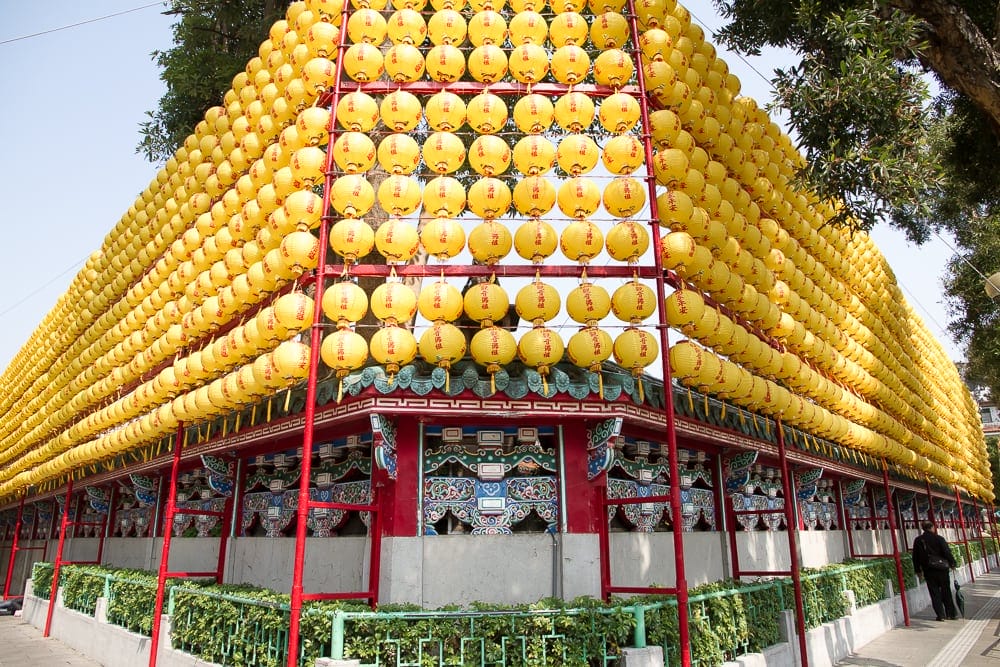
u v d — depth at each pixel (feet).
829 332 39.86
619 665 22.80
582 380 25.21
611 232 25.46
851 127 31.73
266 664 24.81
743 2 41.57
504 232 24.82
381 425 24.23
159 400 34.17
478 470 26.16
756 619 30.94
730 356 29.81
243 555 35.17
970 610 63.16
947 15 35.58
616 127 26.96
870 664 37.60
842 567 46.03
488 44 27.76
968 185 62.23
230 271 29.94
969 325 89.92
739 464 35.47
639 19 30.30
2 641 52.03
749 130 36.29
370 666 21.81
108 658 40.16
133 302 40.70
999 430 200.34
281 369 24.47
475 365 25.72
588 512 25.86
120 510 57.11
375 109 26.40
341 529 29.68
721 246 29.09
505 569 25.32
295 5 32.76
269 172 29.76
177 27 60.80
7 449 69.26
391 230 24.50
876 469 57.31
